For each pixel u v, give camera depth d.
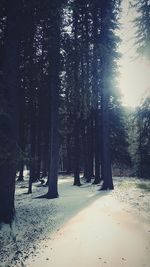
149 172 25.48
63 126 32.81
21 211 14.09
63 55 16.83
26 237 9.94
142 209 12.98
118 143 35.56
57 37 15.23
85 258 7.72
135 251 8.09
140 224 10.59
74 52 15.94
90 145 32.28
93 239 9.05
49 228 10.80
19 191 24.53
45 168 40.31
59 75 19.97
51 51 17.22
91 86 18.67
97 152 28.59
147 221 10.99
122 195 17.41
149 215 11.88
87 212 12.71
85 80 17.83
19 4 11.97
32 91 18.25
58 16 13.69
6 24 12.22
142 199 15.66
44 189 24.59
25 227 11.22
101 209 13.06
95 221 11.03
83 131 34.53
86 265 7.31
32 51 14.51
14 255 8.34
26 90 16.67
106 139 21.97
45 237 9.73
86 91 18.25
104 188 21.30
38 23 12.94
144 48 16.67
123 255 7.85
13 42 12.24
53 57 18.09
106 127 22.14
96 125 29.52
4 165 11.92
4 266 7.61
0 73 11.49
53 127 19.08
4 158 10.41
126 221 10.95
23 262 7.77
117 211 12.58
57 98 19.19
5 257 8.25
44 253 8.27
